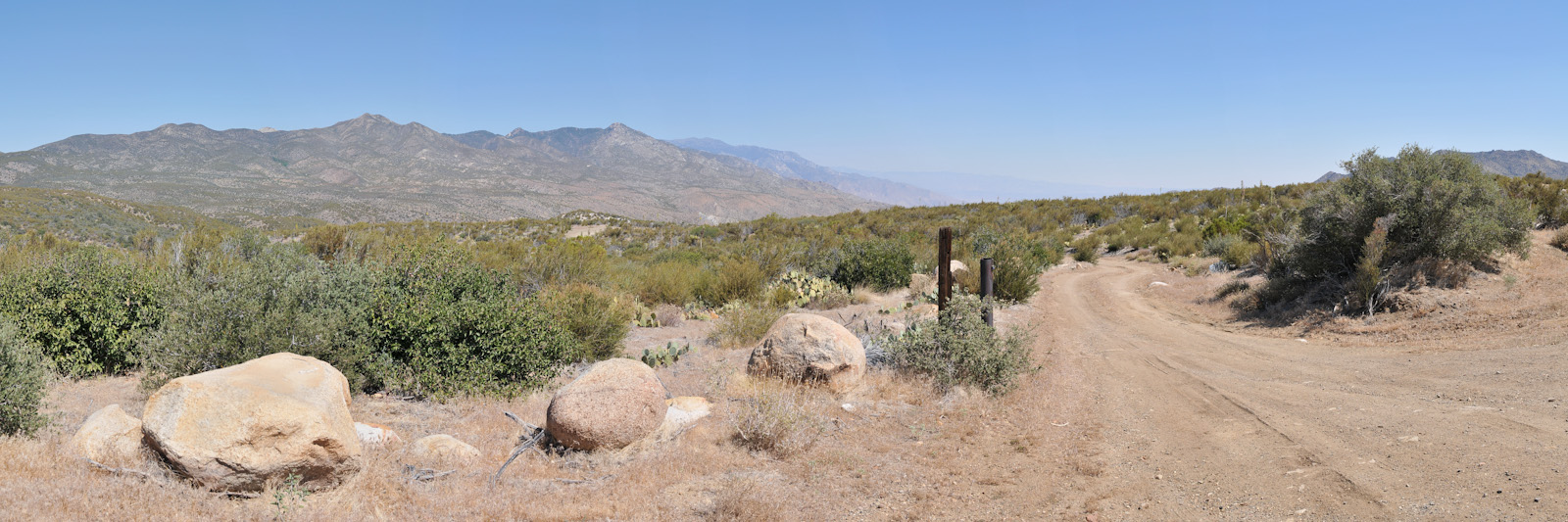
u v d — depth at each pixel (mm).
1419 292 13227
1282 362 11016
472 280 10711
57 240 16609
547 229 64750
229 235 16344
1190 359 11961
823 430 7289
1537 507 4348
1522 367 8336
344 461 4887
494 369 8664
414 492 5113
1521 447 5469
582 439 6238
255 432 4520
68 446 4922
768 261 24172
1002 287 20391
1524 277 13000
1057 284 26109
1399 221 14297
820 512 5336
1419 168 14656
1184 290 21969
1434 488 4969
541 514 4961
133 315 8953
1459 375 8508
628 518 5020
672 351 11758
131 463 4715
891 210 64812
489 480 5500
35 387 5676
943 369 9609
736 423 7102
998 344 9844
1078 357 12656
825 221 60500
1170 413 8367
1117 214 49906
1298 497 5195
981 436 7531
